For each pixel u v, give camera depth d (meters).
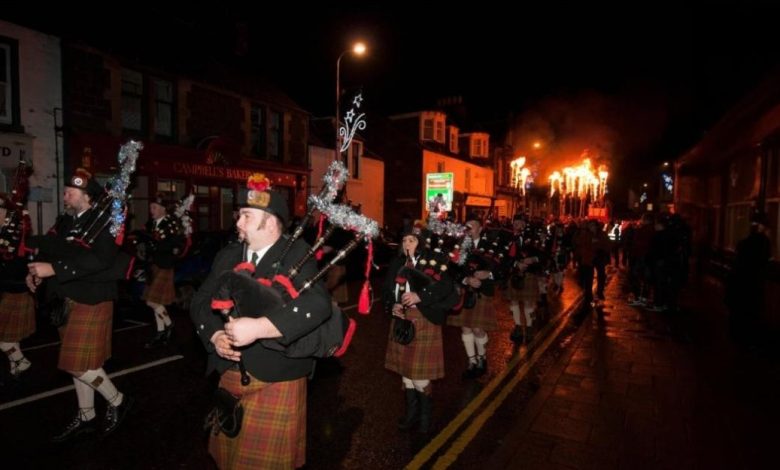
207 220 14.47
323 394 4.89
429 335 3.96
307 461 3.57
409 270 3.87
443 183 24.62
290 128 17.83
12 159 9.77
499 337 7.37
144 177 12.46
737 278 6.89
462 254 4.54
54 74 10.55
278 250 2.38
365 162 22.55
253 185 2.35
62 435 3.77
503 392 5.02
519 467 3.38
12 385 4.91
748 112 9.70
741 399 4.65
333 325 2.38
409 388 4.11
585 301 10.16
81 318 3.68
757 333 6.86
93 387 3.78
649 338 7.09
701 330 7.64
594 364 5.74
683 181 21.56
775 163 9.70
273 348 2.21
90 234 3.53
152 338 6.71
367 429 4.12
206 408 4.47
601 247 10.27
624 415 4.25
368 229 2.36
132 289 8.16
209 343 2.39
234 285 2.11
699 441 3.78
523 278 7.01
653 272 9.52
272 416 2.31
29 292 4.98
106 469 3.43
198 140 14.09
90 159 11.03
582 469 3.36
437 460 3.60
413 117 26.86
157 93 13.18
